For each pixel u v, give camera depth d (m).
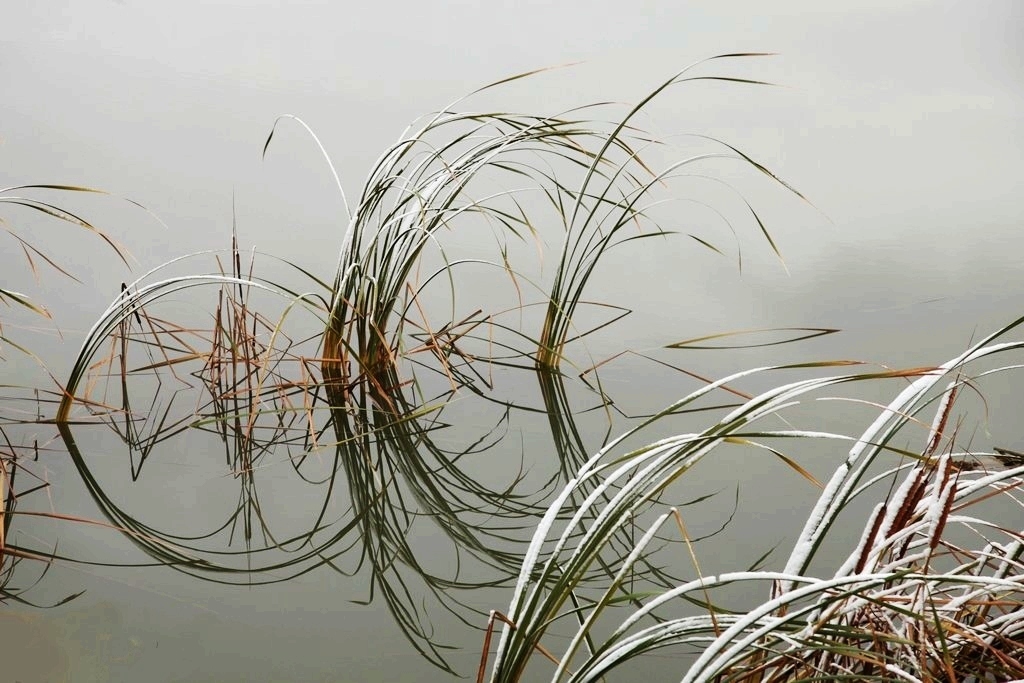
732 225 14.40
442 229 13.39
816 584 6.66
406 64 20.80
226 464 8.39
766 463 8.48
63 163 14.29
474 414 8.95
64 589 7.58
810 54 24.70
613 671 7.37
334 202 13.80
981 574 7.40
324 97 18.28
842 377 6.89
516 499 8.27
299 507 8.16
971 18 29.62
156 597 7.60
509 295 11.73
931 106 21.78
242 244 12.23
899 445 8.49
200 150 15.33
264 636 7.46
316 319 10.60
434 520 8.13
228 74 19.30
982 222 15.10
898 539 6.99
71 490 8.11
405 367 9.94
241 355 9.51
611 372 9.88
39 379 8.84
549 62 21.52
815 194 15.95
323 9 25.67
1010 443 8.45
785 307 11.59
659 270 12.72
